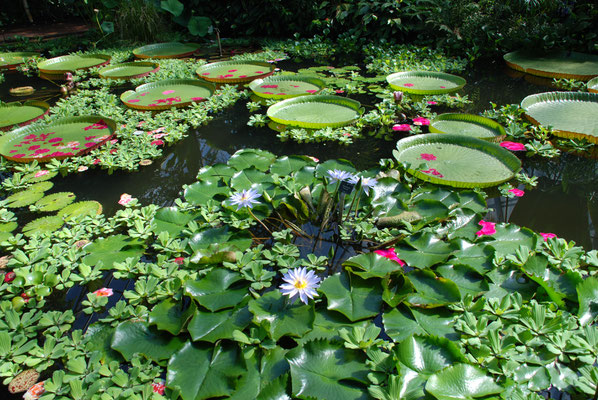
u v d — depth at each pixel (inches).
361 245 98.0
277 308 74.9
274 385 61.8
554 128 151.0
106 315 81.8
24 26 387.2
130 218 110.1
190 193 115.3
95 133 161.9
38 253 94.8
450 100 191.8
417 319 73.3
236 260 87.3
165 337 72.1
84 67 254.7
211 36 346.0
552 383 63.6
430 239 92.0
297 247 97.1
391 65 245.6
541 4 261.0
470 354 66.4
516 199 116.6
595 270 86.9
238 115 184.4
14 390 67.2
